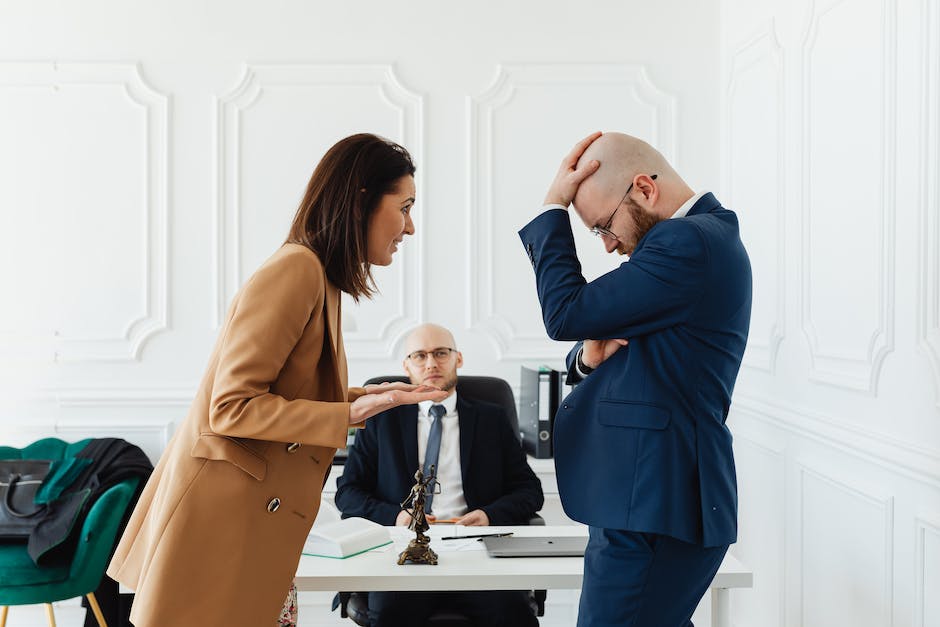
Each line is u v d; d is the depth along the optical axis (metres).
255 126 3.82
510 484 2.94
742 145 3.53
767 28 3.21
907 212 2.22
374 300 3.86
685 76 3.87
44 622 3.72
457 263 3.88
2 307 3.76
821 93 2.74
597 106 3.88
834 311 2.64
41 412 3.76
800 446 2.90
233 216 3.81
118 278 3.79
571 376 1.95
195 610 1.59
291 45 3.82
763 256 3.27
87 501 3.17
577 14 3.86
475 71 3.85
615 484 1.69
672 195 1.79
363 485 2.91
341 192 1.70
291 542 1.68
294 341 1.64
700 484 1.67
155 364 3.80
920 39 2.15
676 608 1.73
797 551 2.91
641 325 1.68
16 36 3.75
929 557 2.12
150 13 3.78
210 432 1.64
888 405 2.31
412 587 2.02
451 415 2.95
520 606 2.53
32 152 3.76
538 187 3.87
